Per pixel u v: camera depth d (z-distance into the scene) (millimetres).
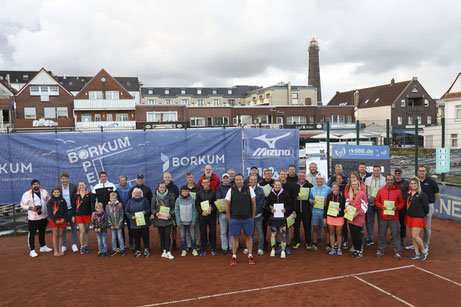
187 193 8297
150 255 8523
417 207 7504
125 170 11594
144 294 6160
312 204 8633
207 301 5812
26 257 8570
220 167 12289
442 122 12523
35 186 8742
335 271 7035
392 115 53406
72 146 11211
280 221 7988
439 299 5695
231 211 7617
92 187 11375
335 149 11734
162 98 73250
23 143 10875
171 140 11906
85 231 8766
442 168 11734
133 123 41094
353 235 7922
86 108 41375
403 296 5824
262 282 6551
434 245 8758
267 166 12625
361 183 8039
